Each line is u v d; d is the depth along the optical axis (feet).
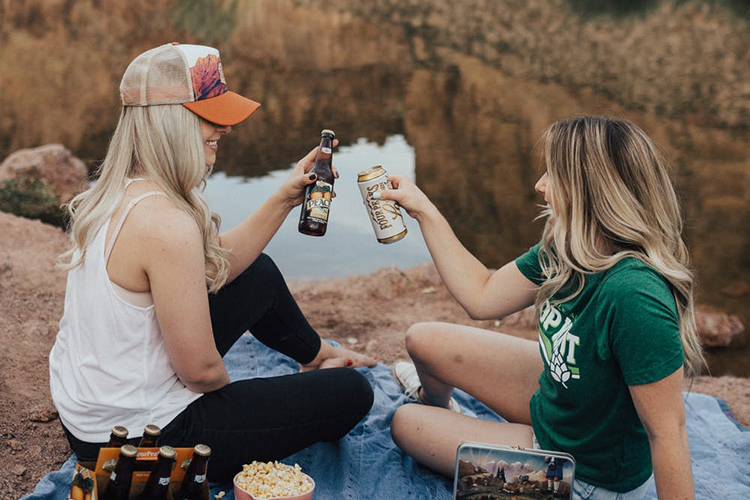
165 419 7.36
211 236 7.48
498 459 7.23
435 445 8.41
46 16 50.49
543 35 48.44
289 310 9.60
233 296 8.66
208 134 7.41
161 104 7.01
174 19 52.01
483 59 43.29
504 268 8.20
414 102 34.50
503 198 23.29
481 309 8.23
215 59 7.30
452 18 53.11
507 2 55.67
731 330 15.72
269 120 30.99
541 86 38.01
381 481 8.59
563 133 6.91
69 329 7.28
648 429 6.38
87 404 7.17
